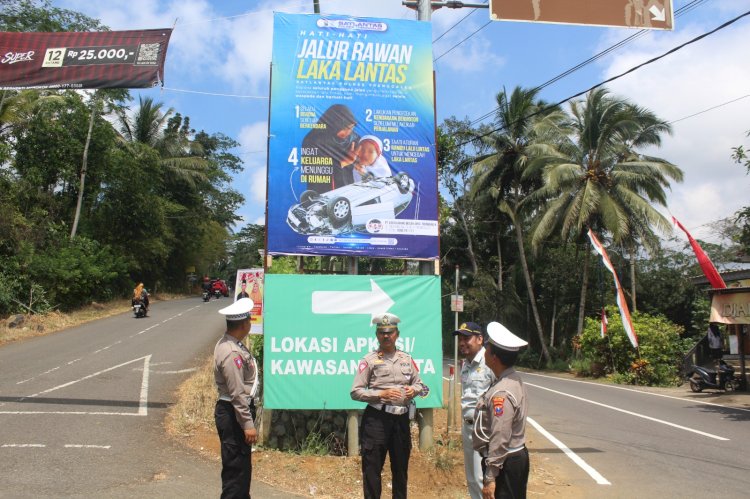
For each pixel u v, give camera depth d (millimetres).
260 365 9016
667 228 24828
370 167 8711
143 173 36344
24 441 7434
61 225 29234
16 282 23062
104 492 5840
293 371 7992
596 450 9227
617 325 23078
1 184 25547
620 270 32438
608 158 27406
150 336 20109
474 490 5680
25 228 25188
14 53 10273
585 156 27922
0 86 10203
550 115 29484
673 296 31891
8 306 22344
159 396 10766
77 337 19641
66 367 13648
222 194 58812
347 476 6836
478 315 36812
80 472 6398
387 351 5426
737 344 19906
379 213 8656
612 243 29984
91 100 32312
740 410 13906
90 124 30891
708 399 16469
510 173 32875
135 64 10188
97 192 33531
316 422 8227
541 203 30656
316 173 8578
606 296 32781
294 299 8141
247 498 4855
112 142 33031
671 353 22641
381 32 8930
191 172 44531
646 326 22734
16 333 19531
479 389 5730
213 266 72375
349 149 8688
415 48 8977
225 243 67000
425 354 8273
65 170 29703
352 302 8242
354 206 8617
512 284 36844
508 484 3945
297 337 8070
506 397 3992
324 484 6602
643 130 27219
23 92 27516
